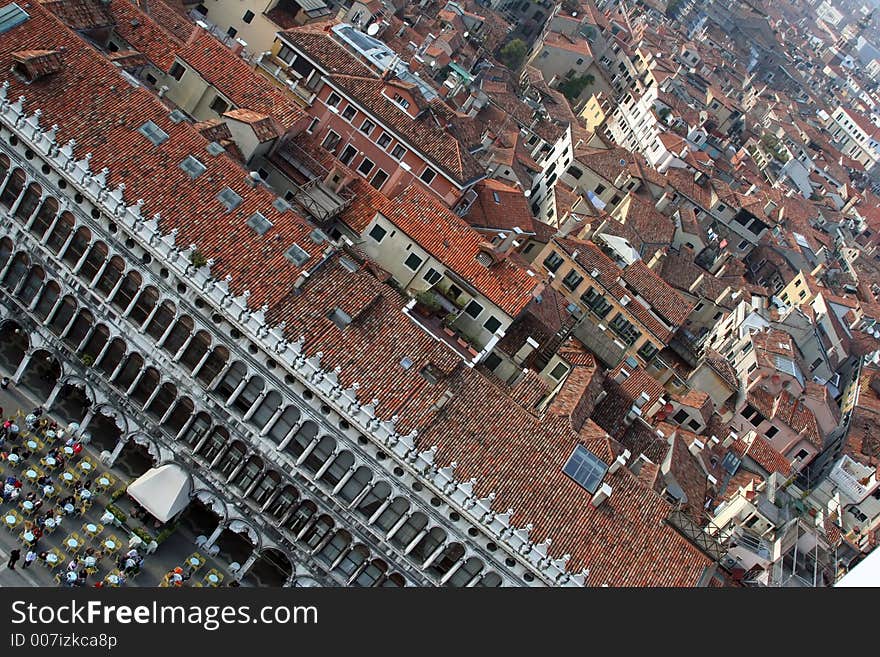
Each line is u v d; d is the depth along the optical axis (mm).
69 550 62125
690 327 139125
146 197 62719
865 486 102188
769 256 165375
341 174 81812
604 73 194875
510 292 81625
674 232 140375
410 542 64312
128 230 61969
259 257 63656
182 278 61562
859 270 190875
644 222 135750
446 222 82625
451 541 62844
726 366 118250
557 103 164750
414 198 82938
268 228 64875
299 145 82000
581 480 64875
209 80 78688
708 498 83062
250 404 64625
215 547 68312
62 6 72062
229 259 62750
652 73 197125
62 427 68625
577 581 59969
